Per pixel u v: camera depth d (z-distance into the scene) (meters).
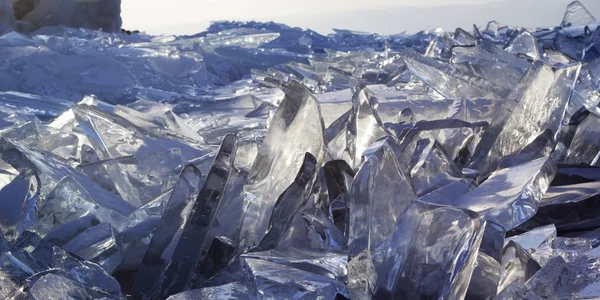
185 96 8.30
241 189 3.71
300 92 3.83
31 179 3.79
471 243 3.10
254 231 3.67
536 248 3.51
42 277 3.23
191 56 13.81
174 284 3.50
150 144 4.69
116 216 3.90
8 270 3.48
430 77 5.69
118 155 4.63
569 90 4.46
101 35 17.95
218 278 3.39
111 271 3.66
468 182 3.74
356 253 3.31
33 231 3.72
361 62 10.86
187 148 4.74
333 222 3.64
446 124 4.38
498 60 6.08
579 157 4.56
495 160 4.35
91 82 11.23
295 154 3.80
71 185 3.89
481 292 3.17
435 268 3.12
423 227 3.16
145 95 10.77
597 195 3.88
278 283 3.12
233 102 8.10
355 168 4.04
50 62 11.49
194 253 3.51
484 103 5.03
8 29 17.75
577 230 3.85
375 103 4.88
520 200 3.48
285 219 3.53
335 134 4.34
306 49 19.41
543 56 8.42
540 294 3.22
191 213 3.52
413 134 4.30
